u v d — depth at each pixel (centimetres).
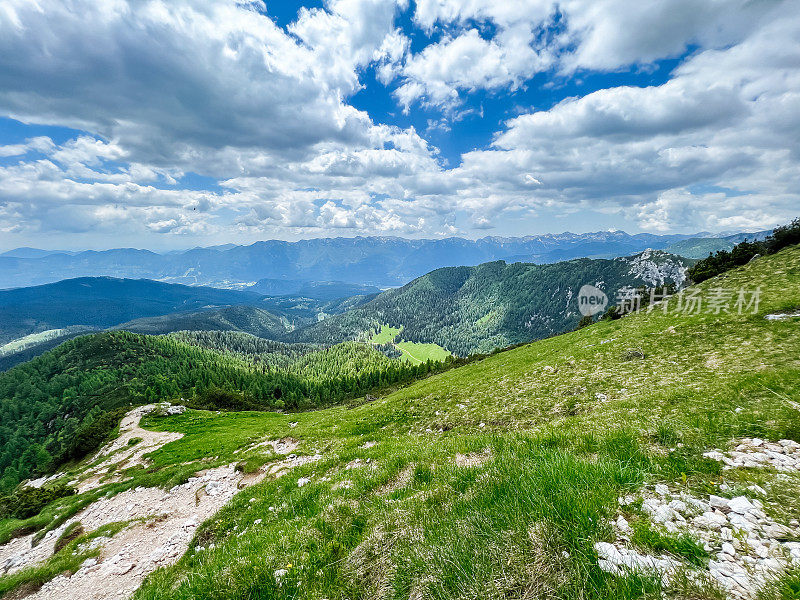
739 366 1827
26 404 17025
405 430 2714
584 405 2011
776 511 411
